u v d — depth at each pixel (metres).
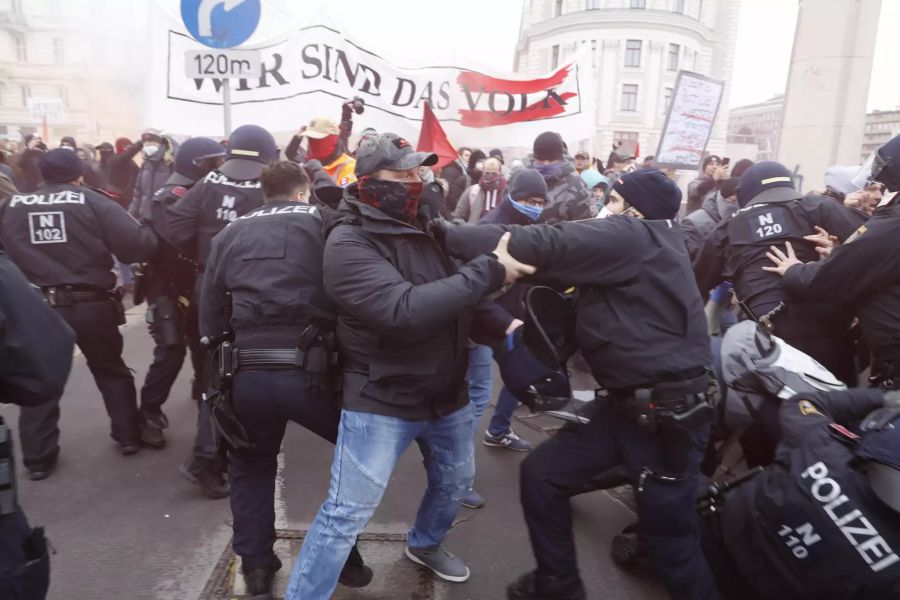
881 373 2.85
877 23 7.17
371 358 2.07
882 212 2.70
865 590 1.98
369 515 2.15
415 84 5.90
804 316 3.11
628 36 44.69
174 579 2.61
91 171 8.06
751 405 2.76
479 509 3.25
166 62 5.03
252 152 3.32
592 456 2.30
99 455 3.67
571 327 2.29
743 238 3.32
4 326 1.49
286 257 2.24
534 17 49.53
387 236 2.02
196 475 3.26
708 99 7.11
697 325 2.14
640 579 2.74
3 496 1.53
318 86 5.39
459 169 7.55
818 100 7.33
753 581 2.28
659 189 2.20
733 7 48.16
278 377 2.19
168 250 3.68
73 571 2.63
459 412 2.34
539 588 2.39
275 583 2.57
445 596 2.56
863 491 1.99
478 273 1.98
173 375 3.78
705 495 2.50
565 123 6.39
